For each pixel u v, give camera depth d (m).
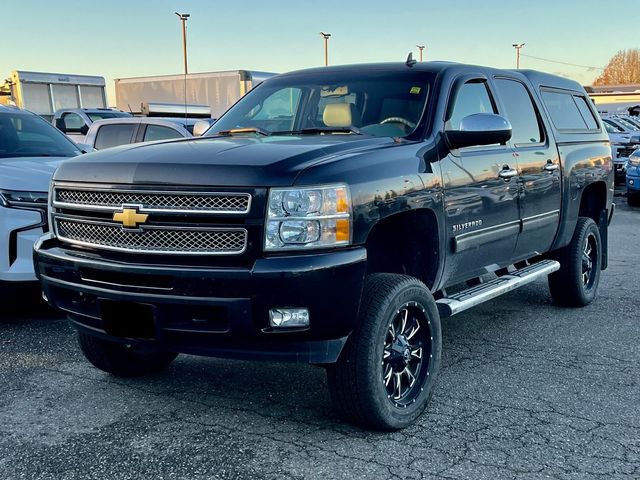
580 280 6.37
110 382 4.52
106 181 3.61
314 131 4.55
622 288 7.41
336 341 3.44
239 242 3.31
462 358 5.07
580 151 6.21
